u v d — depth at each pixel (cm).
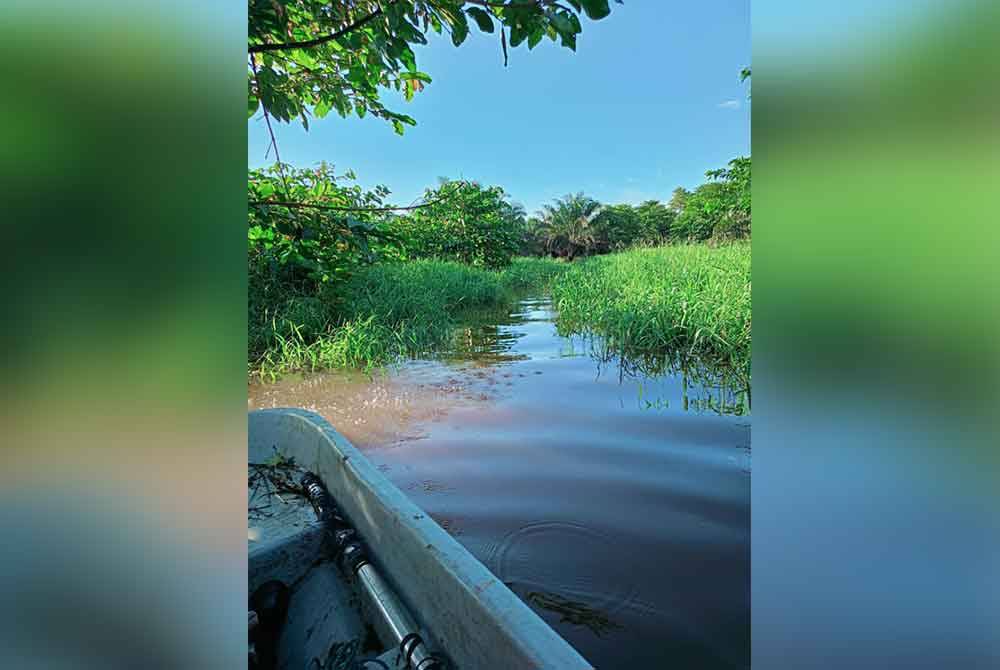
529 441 303
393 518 148
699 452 281
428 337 680
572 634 150
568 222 3509
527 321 855
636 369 479
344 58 256
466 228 1702
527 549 193
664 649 145
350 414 369
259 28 204
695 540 197
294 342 583
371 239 500
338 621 150
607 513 218
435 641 126
